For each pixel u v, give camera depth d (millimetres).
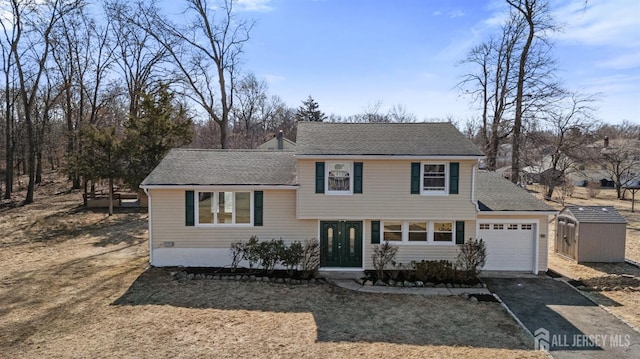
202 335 10016
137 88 33531
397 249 15398
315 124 18109
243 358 8891
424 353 9234
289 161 18062
